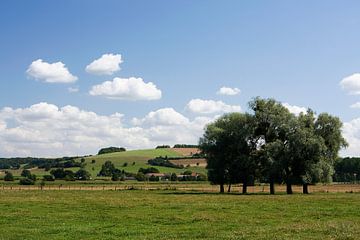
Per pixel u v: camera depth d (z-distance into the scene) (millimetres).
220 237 29688
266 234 30344
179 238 29750
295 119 103438
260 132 106125
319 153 98250
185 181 194625
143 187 136875
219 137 105000
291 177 100000
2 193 93375
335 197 77875
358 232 30453
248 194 96250
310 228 32906
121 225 38094
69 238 30734
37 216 44500
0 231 34188
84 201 64500
